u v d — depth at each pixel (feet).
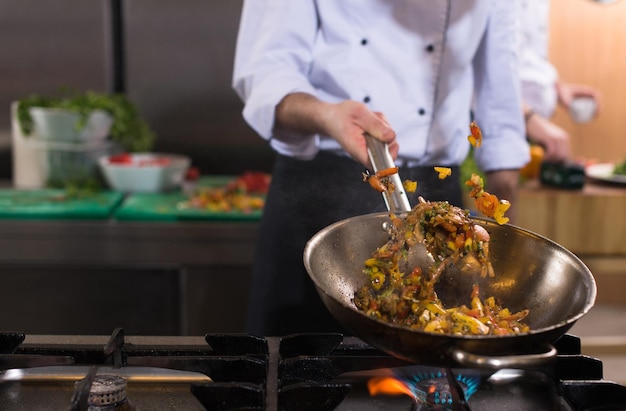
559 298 3.20
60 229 7.31
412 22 5.02
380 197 4.90
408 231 3.36
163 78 9.18
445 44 5.08
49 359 3.20
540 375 3.34
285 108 4.48
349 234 3.46
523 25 9.11
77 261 7.37
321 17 5.01
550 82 9.14
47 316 7.45
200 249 7.38
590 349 8.27
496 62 5.46
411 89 5.11
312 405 2.89
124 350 3.38
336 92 5.15
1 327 7.41
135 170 8.36
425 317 3.19
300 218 5.01
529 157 5.72
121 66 9.30
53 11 9.18
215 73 9.13
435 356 2.72
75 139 8.52
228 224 7.37
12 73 9.36
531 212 8.09
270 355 3.43
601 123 10.23
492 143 5.65
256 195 8.30
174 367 3.18
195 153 9.27
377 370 3.37
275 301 5.21
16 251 7.34
